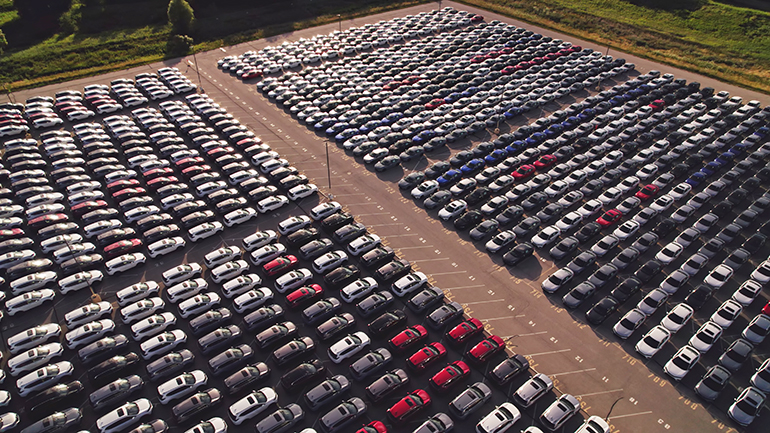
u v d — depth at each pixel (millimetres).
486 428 35219
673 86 83250
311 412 37625
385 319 42875
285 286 46625
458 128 72875
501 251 52562
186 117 72000
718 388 38531
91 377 38219
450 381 38469
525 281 49219
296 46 99125
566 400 37312
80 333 41469
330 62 93875
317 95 80562
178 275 47406
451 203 57125
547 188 59344
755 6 121500
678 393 39312
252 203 59062
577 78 86125
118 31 106312
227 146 67312
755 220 55844
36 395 36938
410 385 39562
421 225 56188
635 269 50062
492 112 75562
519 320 45156
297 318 44906
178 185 59438
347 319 43406
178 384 37562
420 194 59469
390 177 63969
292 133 72625
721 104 77125
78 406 37906
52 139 66438
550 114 77625
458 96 81125
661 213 57156
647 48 102625
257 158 64062
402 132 70875
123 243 51000
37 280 46875
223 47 100875
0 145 67938
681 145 66062
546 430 36438
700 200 57344
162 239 52062
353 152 67875
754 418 37062
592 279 48188
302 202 59375
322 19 115000
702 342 41844
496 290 48156
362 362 39469
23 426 36812
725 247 52469
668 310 45625
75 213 55406
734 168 62375
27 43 103688
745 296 45656
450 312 43719
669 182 61250
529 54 95750
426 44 101875
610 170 62188
